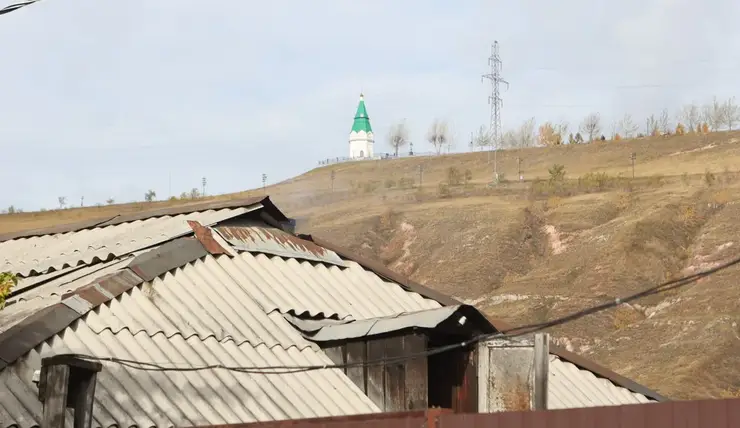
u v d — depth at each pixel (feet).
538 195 312.91
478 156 451.53
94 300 63.46
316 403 63.05
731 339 171.32
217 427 51.26
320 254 79.05
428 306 78.02
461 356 64.59
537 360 49.83
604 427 32.86
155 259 69.82
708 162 361.92
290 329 69.00
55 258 79.15
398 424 41.04
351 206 350.43
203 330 65.36
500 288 238.27
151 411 57.77
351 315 72.84
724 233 239.09
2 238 89.20
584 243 252.42
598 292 215.31
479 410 63.00
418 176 424.05
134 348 61.72
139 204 348.38
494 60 384.88
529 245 266.98
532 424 35.12
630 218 260.62
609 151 416.46
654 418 31.76
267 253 75.92
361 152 552.82
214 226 76.64
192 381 60.95
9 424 53.88
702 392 154.51
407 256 274.77
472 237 271.69
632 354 179.32
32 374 57.00
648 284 219.00
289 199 394.32
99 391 57.57
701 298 198.18
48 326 60.08
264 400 61.82
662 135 431.84
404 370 63.46
